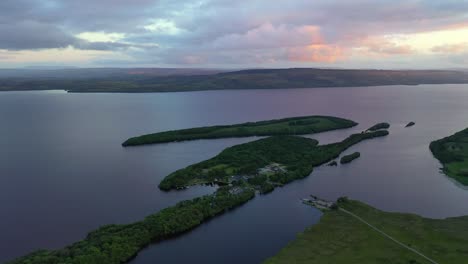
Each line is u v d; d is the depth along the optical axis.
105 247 116.62
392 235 128.50
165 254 121.50
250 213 153.38
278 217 149.25
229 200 159.88
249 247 125.94
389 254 115.88
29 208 160.50
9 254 123.94
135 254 120.62
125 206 162.25
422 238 125.88
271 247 125.94
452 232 130.00
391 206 159.25
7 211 157.75
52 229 141.12
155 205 163.38
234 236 133.62
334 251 119.50
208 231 137.38
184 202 154.75
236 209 157.38
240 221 145.75
